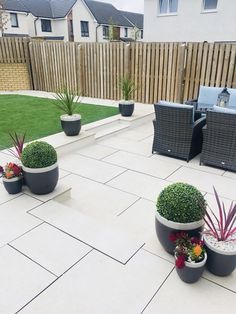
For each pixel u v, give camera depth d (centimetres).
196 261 195
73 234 255
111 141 567
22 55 1010
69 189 337
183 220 209
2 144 488
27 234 254
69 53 909
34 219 276
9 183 308
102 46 838
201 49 695
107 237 253
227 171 428
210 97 591
